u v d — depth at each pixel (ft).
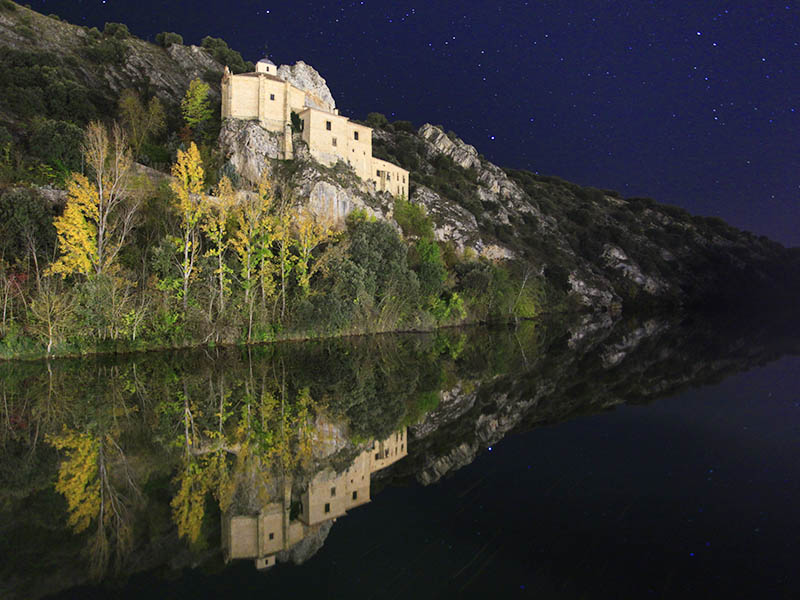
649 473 47.65
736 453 54.29
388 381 95.20
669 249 495.00
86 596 25.98
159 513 36.45
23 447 50.96
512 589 27.61
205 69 347.15
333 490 41.98
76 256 113.70
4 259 119.34
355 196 226.38
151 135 246.88
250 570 29.07
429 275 213.87
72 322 112.16
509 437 59.88
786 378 102.12
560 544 33.35
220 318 132.87
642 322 279.28
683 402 79.87
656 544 33.35
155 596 26.04
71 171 157.79
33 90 229.86
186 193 130.62
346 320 157.69
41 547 31.17
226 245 138.82
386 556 31.30
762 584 28.55
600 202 576.20
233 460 48.16
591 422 67.46
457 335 194.70
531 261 344.90
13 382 84.28
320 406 73.00
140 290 126.82
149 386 82.69
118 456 48.62
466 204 362.74
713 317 325.01
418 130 469.98
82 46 321.11
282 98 232.94
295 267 157.07
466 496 41.60
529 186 507.71
